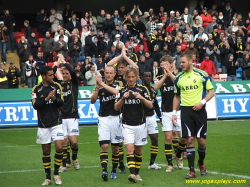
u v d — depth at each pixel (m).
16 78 70.19
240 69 83.25
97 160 36.75
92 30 79.25
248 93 64.19
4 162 36.31
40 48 82.44
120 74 31.91
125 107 27.30
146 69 71.38
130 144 27.17
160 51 79.75
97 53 78.81
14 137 50.94
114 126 28.58
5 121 58.22
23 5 101.94
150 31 89.69
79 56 77.38
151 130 31.64
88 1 104.62
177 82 28.75
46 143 27.34
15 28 102.12
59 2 95.44
